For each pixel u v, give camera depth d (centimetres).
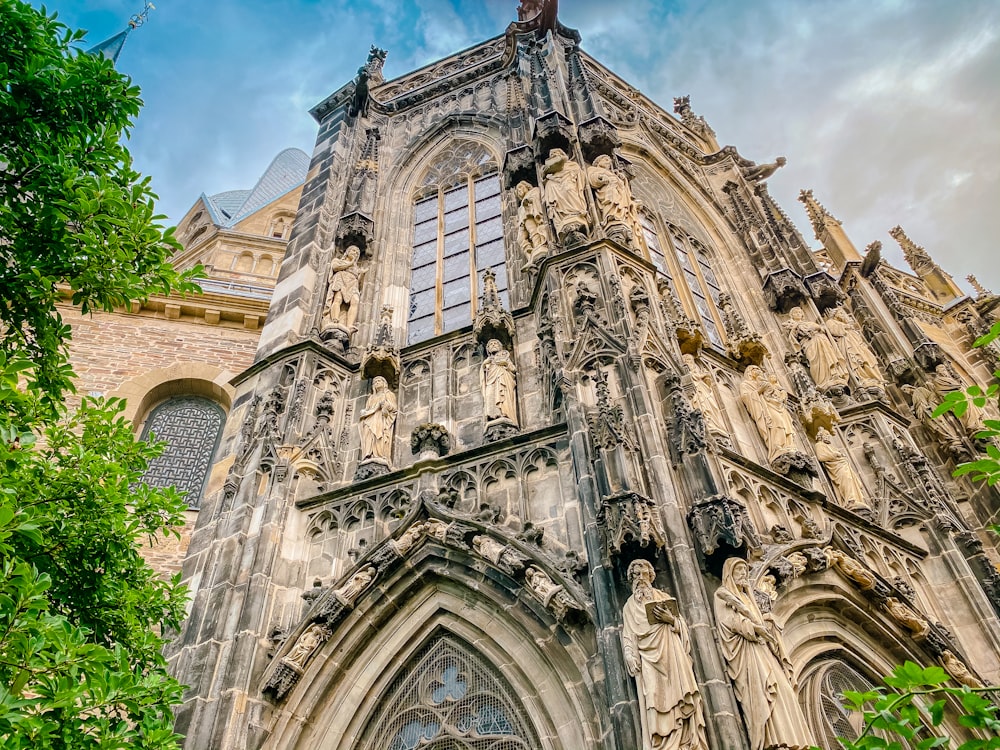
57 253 1227
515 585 1427
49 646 922
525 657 1379
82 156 1295
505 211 2422
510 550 1448
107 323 2919
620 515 1279
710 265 2855
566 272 1833
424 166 2912
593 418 1460
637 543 1248
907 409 2730
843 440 2153
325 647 1485
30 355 1267
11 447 1080
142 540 2338
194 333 2977
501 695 1379
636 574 1227
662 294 2003
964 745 781
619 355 1584
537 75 2677
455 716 1388
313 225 2544
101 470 1262
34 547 1169
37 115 1273
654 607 1168
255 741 1364
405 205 2772
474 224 2564
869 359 2461
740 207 3059
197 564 1700
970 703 815
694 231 2936
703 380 1925
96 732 1026
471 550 1498
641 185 2870
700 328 2305
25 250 1211
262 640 1494
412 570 1539
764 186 3177
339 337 2148
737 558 1277
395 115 3162
